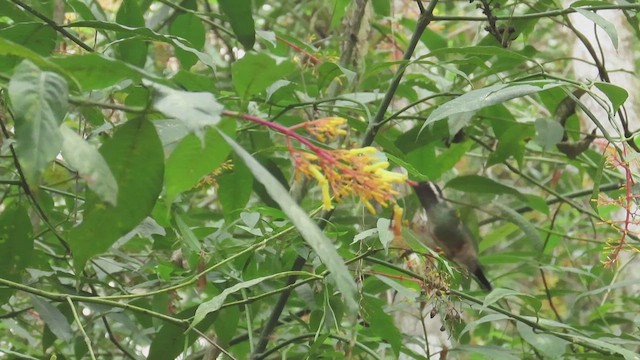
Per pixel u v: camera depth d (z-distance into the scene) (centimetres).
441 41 387
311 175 145
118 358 383
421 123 326
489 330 409
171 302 299
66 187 331
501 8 310
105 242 163
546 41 579
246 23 258
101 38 361
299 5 450
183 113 125
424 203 302
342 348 306
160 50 357
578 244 489
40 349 376
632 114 380
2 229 250
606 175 357
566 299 454
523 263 398
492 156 326
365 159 145
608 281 407
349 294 126
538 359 327
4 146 180
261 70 146
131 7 279
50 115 123
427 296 247
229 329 279
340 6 381
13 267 250
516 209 400
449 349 275
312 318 275
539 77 278
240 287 218
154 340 260
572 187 480
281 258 293
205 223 360
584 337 257
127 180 155
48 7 297
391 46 438
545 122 296
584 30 403
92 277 307
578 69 404
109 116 284
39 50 236
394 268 261
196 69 412
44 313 250
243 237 345
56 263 320
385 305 316
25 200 317
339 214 371
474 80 294
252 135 311
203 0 444
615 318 360
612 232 392
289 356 314
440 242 299
